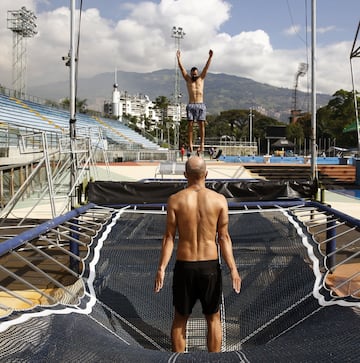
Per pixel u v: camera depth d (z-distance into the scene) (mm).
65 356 2416
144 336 4066
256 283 5086
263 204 6918
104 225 6184
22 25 47062
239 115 133375
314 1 10805
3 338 2545
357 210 13922
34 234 4156
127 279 5090
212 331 3631
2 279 6406
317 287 4625
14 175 16422
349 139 80625
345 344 2607
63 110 44594
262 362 2447
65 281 6258
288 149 94250
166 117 110812
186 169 3709
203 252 3576
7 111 31453
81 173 9648
